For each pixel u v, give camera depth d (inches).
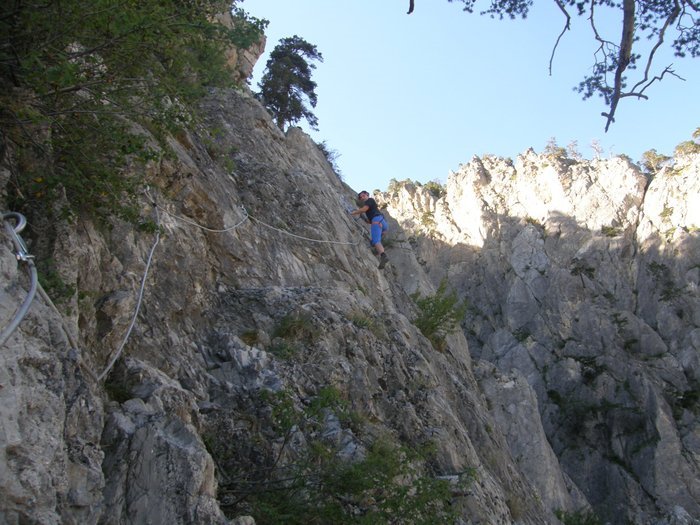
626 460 2790.4
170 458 228.7
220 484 281.9
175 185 425.4
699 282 3260.3
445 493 287.0
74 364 224.2
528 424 1236.5
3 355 187.0
